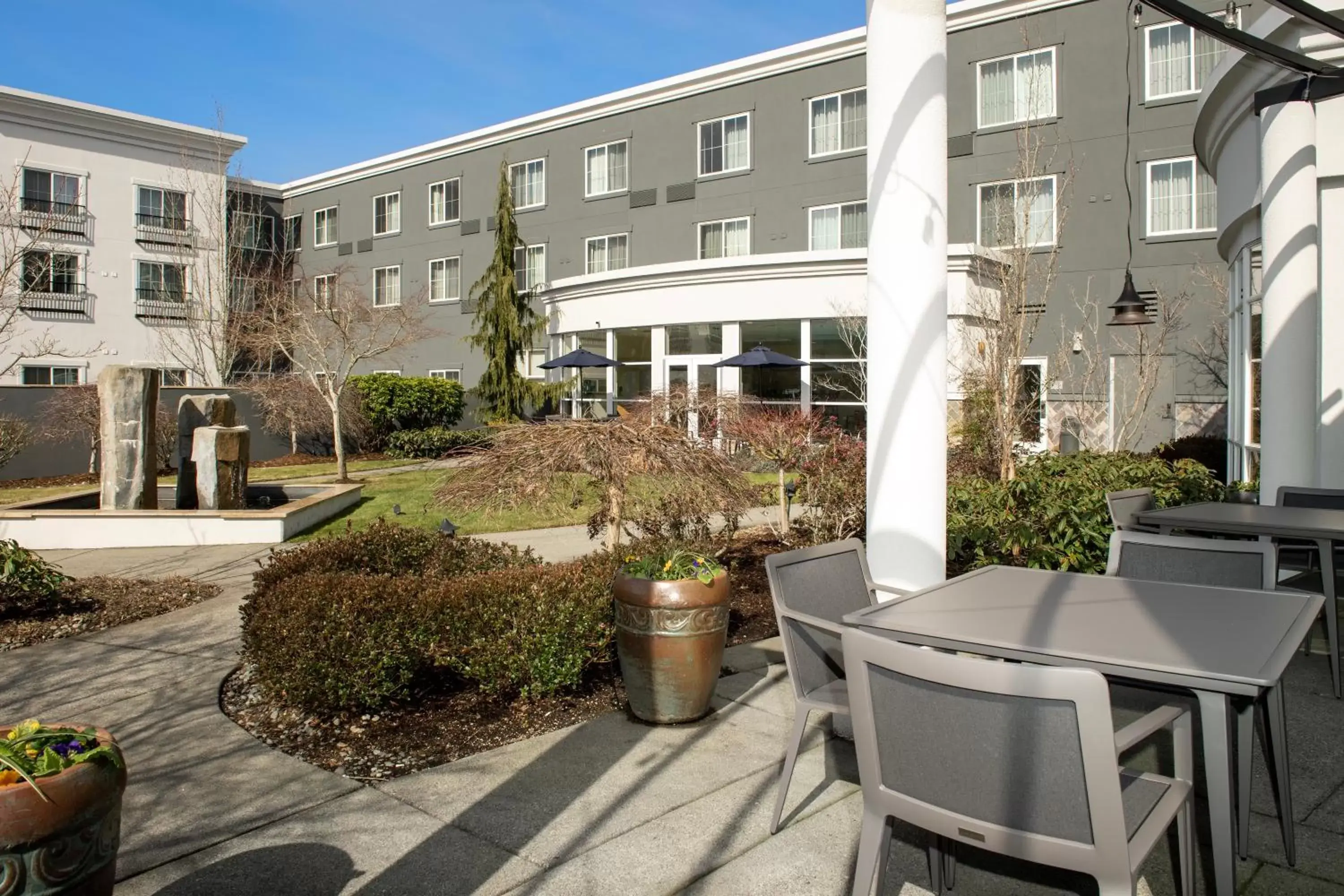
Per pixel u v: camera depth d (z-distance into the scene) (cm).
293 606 407
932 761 192
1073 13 1648
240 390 1930
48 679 457
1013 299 1124
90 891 184
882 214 360
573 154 2370
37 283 1369
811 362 1611
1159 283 1579
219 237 2452
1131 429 1460
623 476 530
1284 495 548
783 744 361
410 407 2139
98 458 1739
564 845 275
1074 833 174
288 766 341
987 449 1195
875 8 360
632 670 385
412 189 2720
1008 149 1706
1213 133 833
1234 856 218
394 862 265
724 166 2123
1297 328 579
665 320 1752
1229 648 232
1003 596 305
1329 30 443
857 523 726
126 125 2469
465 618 407
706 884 252
